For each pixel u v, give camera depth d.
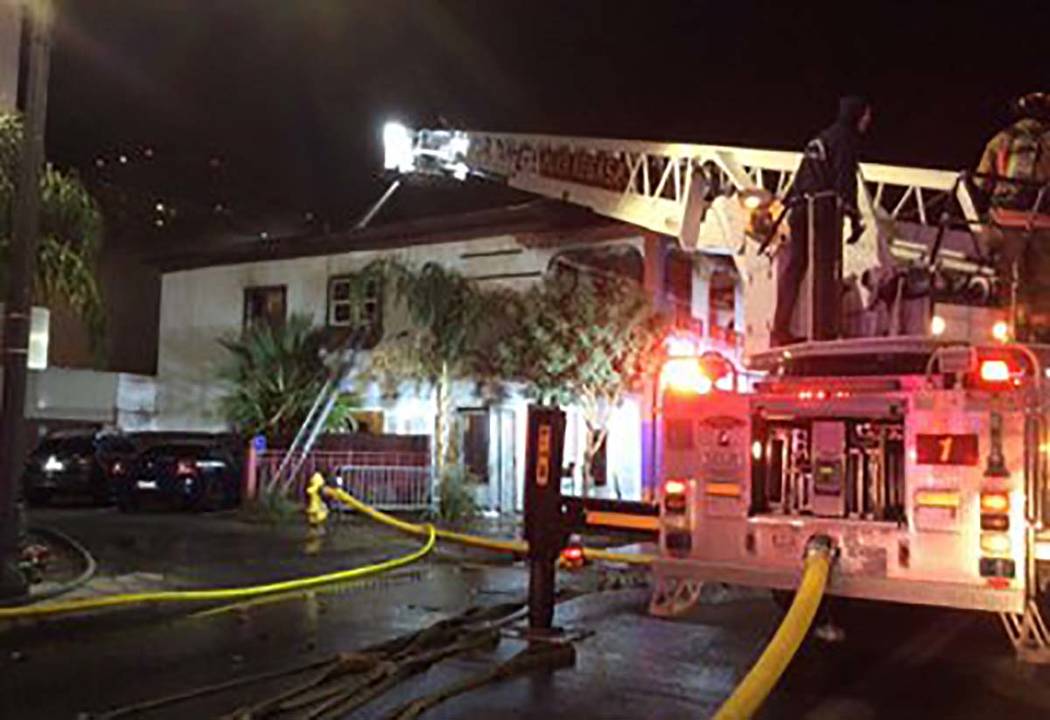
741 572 7.44
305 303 25.61
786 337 9.22
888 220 11.30
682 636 8.30
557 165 17.53
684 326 21.12
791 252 9.23
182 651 7.74
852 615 9.16
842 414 7.27
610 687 6.64
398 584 11.52
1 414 9.41
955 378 7.22
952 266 10.07
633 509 12.47
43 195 10.27
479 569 12.95
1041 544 6.63
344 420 23.00
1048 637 6.57
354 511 19.84
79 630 8.54
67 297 10.47
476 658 7.36
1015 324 8.59
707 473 7.68
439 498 19.59
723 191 14.50
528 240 22.03
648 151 16.12
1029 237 8.70
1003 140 9.16
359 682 6.45
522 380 19.89
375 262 23.73
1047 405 6.90
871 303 9.46
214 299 27.20
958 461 6.77
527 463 8.06
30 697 6.36
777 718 6.09
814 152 9.11
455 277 21.42
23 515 10.41
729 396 7.65
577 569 12.59
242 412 22.84
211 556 13.20
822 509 7.39
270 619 9.16
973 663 7.55
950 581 6.76
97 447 21.28
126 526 16.73
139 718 5.89
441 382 20.92
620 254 20.91
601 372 18.59
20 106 13.41
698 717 5.97
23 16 12.79
